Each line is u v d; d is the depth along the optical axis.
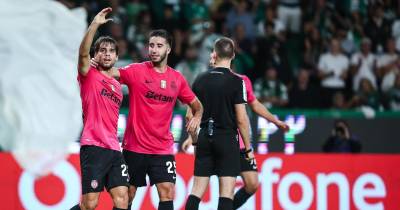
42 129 33.25
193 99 23.56
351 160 31.16
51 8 38.19
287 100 39.97
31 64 35.72
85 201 21.77
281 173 30.33
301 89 40.12
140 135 22.86
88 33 20.98
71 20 38.81
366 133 34.06
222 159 24.22
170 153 23.20
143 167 23.03
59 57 36.50
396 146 34.38
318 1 45.59
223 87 24.14
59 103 34.16
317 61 42.75
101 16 21.06
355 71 42.53
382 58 43.59
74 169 28.72
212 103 24.25
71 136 33.72
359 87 42.12
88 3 41.28
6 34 36.50
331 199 30.80
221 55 24.41
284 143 32.97
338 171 30.95
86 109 21.81
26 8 37.91
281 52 42.34
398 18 45.91
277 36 42.88
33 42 36.97
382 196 31.34
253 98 26.12
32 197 28.20
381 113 36.38
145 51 40.31
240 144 25.97
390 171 31.48
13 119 33.12
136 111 22.86
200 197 24.47
